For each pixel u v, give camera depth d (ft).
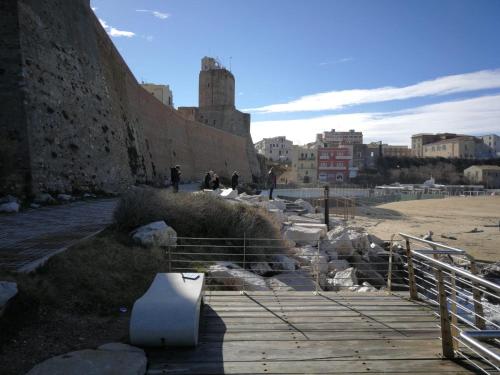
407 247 27.12
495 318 23.90
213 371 15.94
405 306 24.88
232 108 288.30
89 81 77.87
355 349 18.24
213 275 32.89
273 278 39.22
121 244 33.40
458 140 499.92
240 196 80.69
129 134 101.35
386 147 575.38
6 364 15.99
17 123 54.08
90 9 86.94
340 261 52.03
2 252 27.48
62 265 25.49
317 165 362.12
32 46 58.85
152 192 43.65
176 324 17.63
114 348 17.12
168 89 291.17
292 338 19.40
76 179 65.92
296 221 73.56
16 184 52.65
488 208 178.91
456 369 16.42
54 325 19.83
